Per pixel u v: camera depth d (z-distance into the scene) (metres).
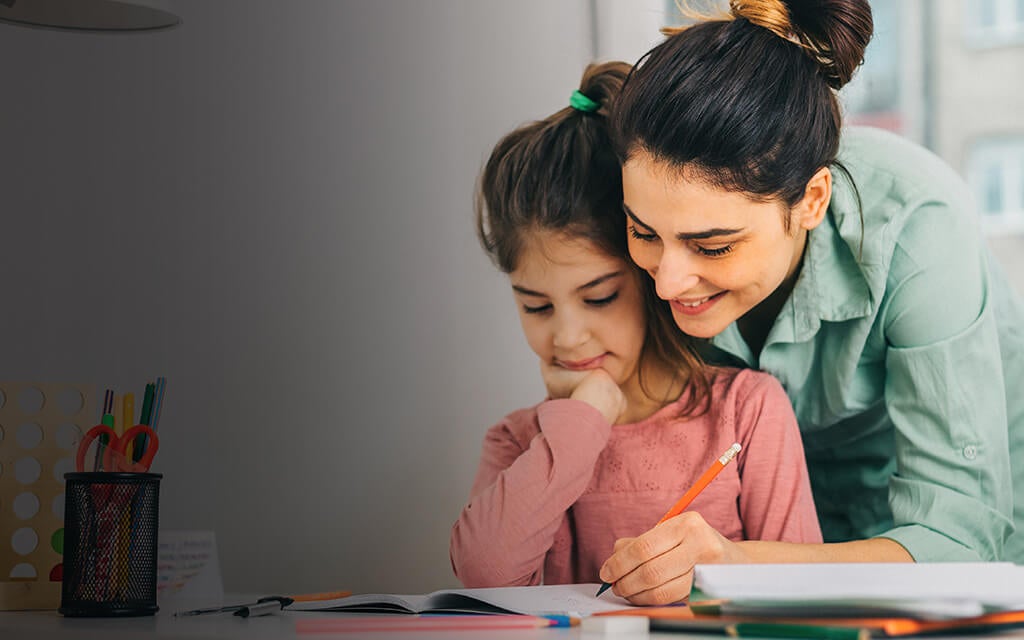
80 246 1.50
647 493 1.27
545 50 1.37
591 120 1.32
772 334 1.25
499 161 1.38
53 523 0.98
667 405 1.29
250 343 1.51
